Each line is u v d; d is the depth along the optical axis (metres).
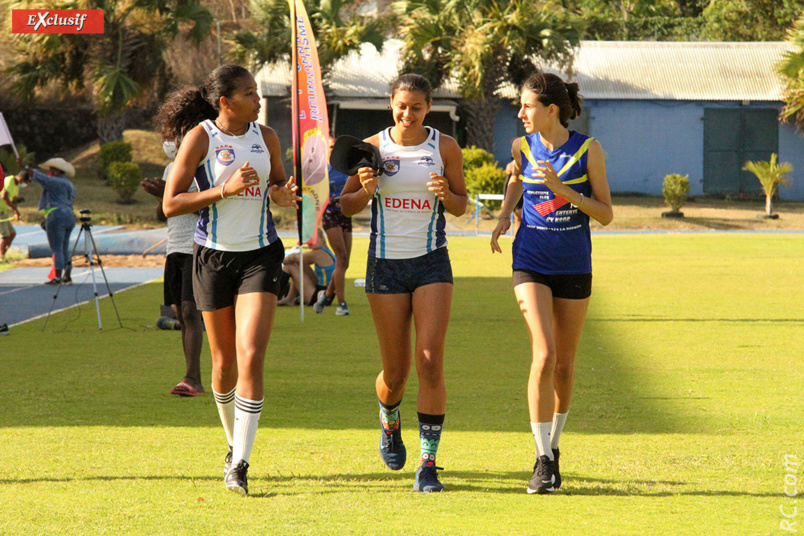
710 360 29.59
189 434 20.41
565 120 17.22
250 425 16.03
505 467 17.81
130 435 20.23
